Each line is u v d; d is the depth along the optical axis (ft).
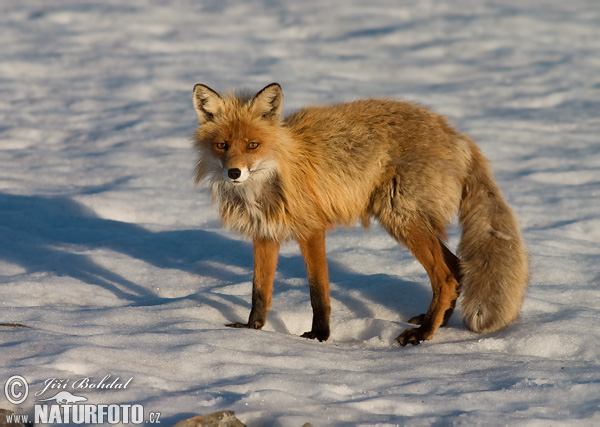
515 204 51.16
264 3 136.77
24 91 84.53
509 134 69.72
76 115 76.69
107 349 26.27
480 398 23.41
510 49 103.60
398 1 136.36
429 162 31.53
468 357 27.48
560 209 49.73
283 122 33.19
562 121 73.46
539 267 38.58
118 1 135.54
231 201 32.99
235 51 104.27
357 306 34.73
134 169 60.03
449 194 31.86
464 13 125.59
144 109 78.48
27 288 35.63
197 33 113.70
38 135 70.08
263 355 26.76
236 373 24.99
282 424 21.02
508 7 130.41
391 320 33.73
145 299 36.17
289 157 32.09
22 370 23.88
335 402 22.99
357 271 39.73
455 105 80.33
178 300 34.45
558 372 25.53
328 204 32.58
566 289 35.22
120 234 46.29
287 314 33.63
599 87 85.25
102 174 58.80
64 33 111.24
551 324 30.07
